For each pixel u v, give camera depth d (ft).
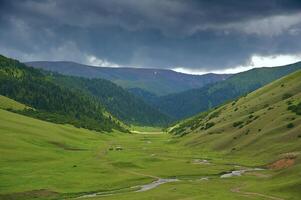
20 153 546.67
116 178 439.22
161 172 481.05
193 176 456.86
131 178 440.86
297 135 547.08
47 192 364.17
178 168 506.48
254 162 521.24
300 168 368.68
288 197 311.88
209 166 515.91
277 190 330.95
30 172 443.73
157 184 410.72
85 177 436.76
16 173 431.84
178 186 387.96
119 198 333.83
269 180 373.81
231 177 437.99
